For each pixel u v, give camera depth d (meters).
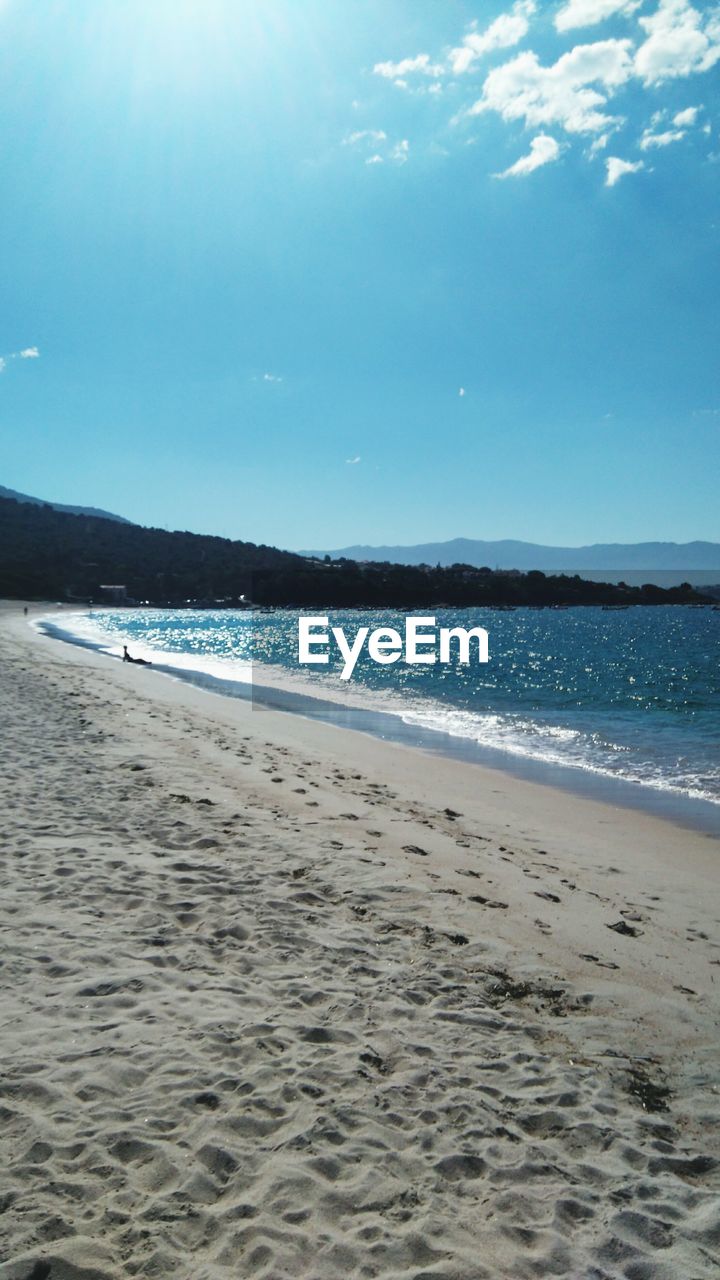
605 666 40.94
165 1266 2.75
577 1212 3.20
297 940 5.67
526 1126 3.77
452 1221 3.09
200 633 72.75
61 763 10.70
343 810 9.62
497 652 51.81
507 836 9.47
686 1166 3.56
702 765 14.82
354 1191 3.22
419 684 31.31
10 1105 3.54
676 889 7.86
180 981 4.90
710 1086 4.22
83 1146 3.32
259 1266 2.78
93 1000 4.56
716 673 36.88
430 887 6.97
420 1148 3.53
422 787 12.03
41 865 6.70
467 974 5.37
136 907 6.02
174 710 18.59
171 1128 3.50
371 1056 4.25
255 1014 4.58
